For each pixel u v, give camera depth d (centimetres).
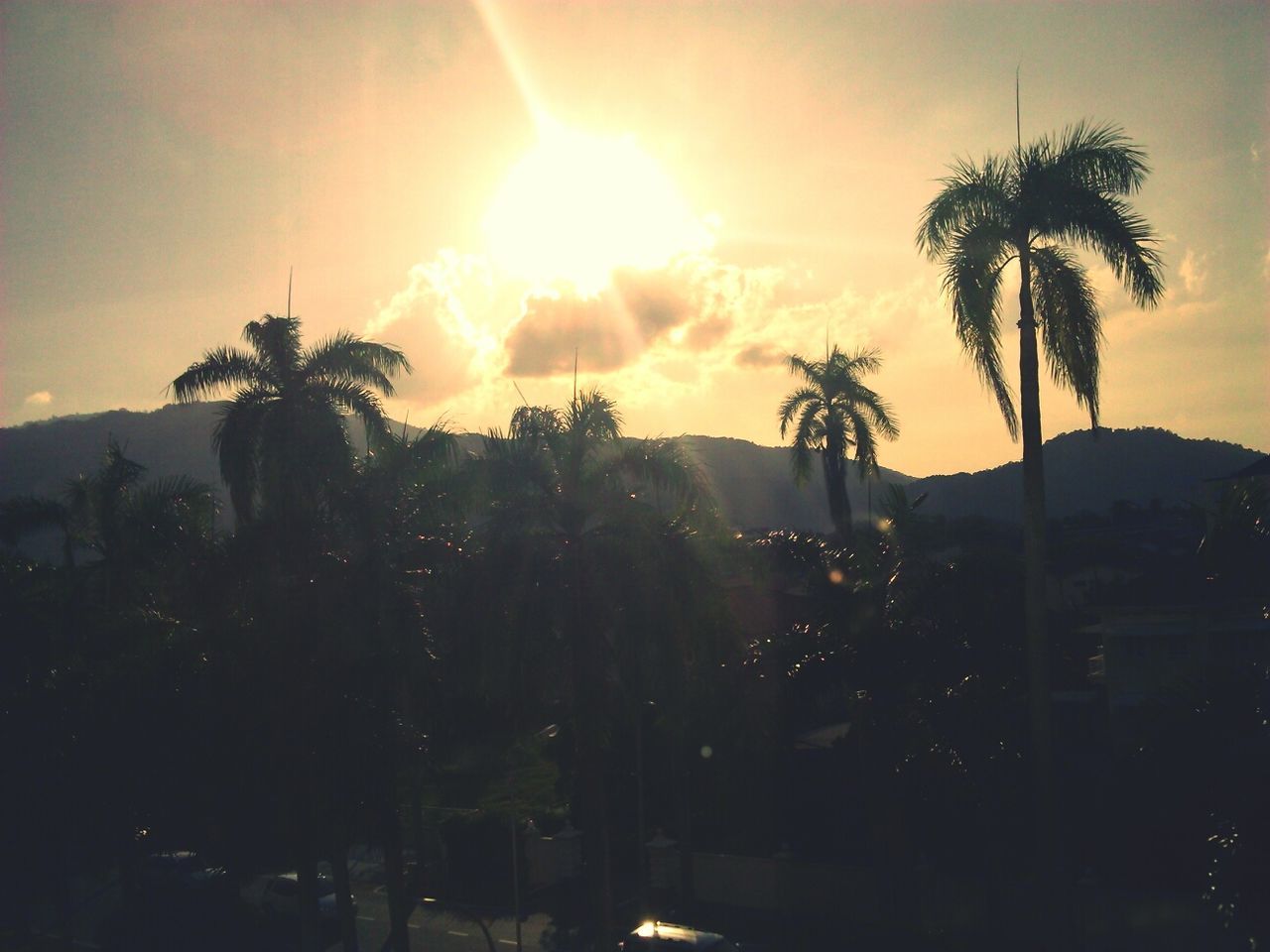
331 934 2998
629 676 2175
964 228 2041
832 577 2597
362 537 2305
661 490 2239
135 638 2578
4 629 2480
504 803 4078
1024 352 2011
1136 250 1948
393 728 2233
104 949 2869
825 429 3794
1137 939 2223
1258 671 2088
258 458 2319
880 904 2600
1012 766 2364
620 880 3231
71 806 2448
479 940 2859
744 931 2695
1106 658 3064
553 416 2244
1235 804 1722
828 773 3070
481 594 2134
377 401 2391
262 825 2502
